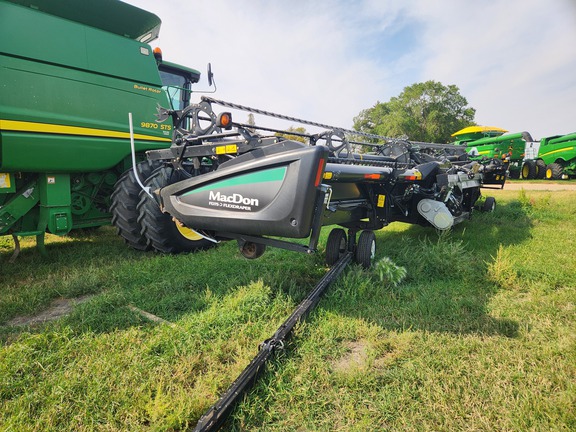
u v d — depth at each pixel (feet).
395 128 136.77
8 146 11.96
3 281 12.05
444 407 5.92
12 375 6.63
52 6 13.26
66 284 11.18
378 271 12.04
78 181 15.16
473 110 148.46
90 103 13.99
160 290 10.78
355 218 13.93
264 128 10.70
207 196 9.16
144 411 5.87
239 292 10.00
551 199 31.42
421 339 7.98
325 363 7.16
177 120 10.87
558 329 8.31
